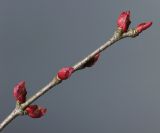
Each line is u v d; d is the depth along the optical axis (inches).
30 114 11.3
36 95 11.2
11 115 11.3
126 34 10.9
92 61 11.1
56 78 11.0
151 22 10.9
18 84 11.3
